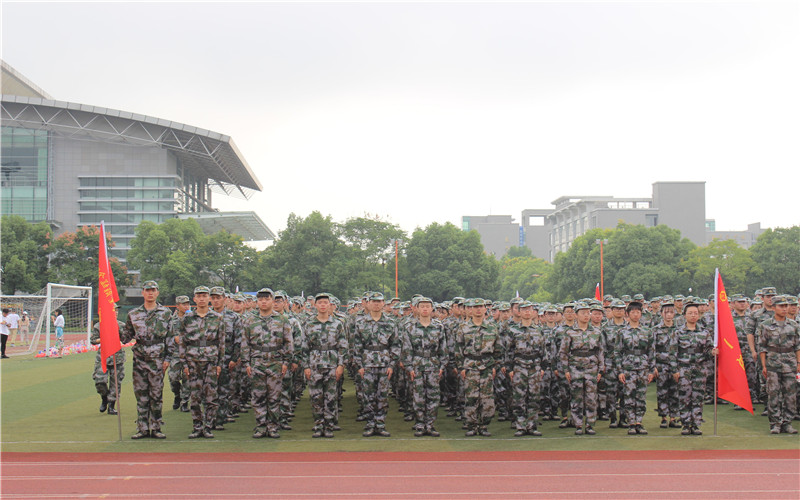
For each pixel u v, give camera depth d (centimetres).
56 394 1798
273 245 6956
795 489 838
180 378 1522
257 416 1196
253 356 1198
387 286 7362
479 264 7931
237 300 1547
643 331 1263
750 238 16338
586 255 7919
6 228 6644
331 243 6781
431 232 7894
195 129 8562
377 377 1215
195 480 886
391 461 998
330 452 1067
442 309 1686
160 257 6725
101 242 1202
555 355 1389
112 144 9000
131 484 867
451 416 1479
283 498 801
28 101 8362
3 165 8862
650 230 7506
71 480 888
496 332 1212
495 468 950
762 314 1518
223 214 8688
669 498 799
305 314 1631
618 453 1052
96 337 1473
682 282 7225
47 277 6550
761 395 1539
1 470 945
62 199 8938
